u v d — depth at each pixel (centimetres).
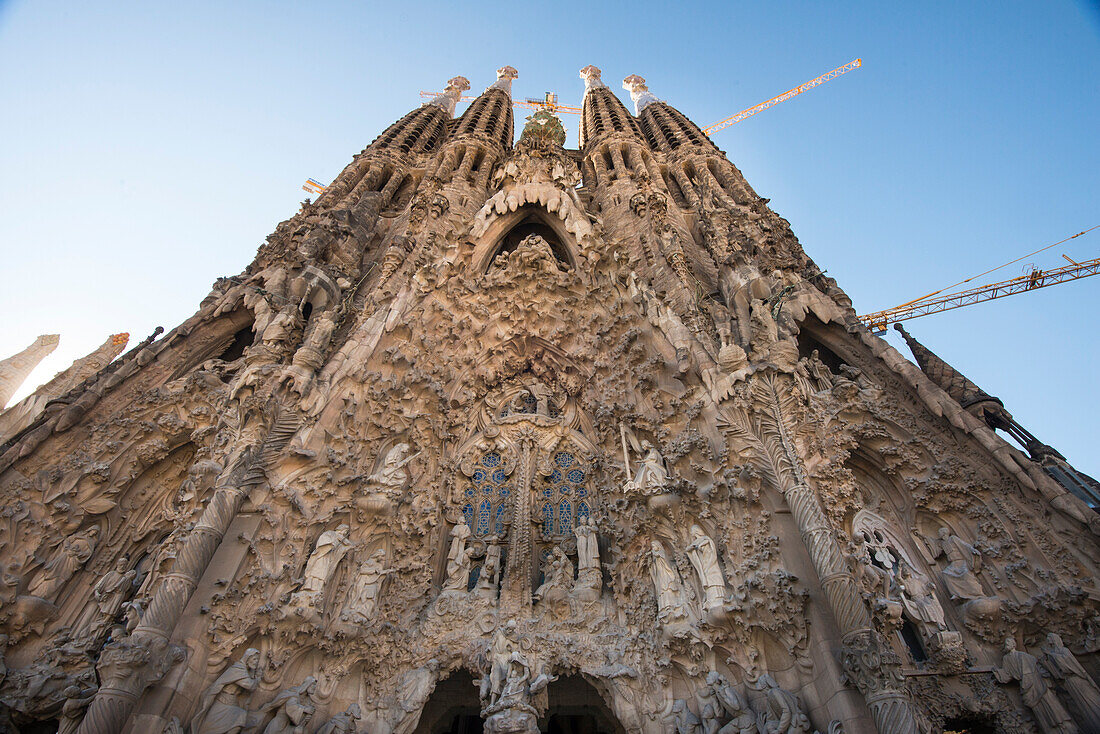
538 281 2111
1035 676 1252
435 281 2008
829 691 1088
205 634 1139
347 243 2562
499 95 5425
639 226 2581
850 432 1662
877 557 1535
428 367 1830
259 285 2145
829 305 2053
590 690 1554
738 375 1453
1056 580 1335
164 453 1683
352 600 1370
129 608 1204
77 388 1820
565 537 1733
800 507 1219
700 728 1220
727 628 1259
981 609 1357
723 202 2923
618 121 4575
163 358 1903
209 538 1189
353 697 1324
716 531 1375
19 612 1341
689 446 1458
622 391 1769
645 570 1487
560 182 2611
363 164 3722
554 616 1492
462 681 1564
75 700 1130
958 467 1562
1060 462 1568
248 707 1141
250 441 1354
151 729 999
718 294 2281
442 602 1508
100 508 1552
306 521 1351
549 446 1958
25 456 1559
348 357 1638
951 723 1315
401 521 1527
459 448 1898
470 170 3712
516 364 2128
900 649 1326
